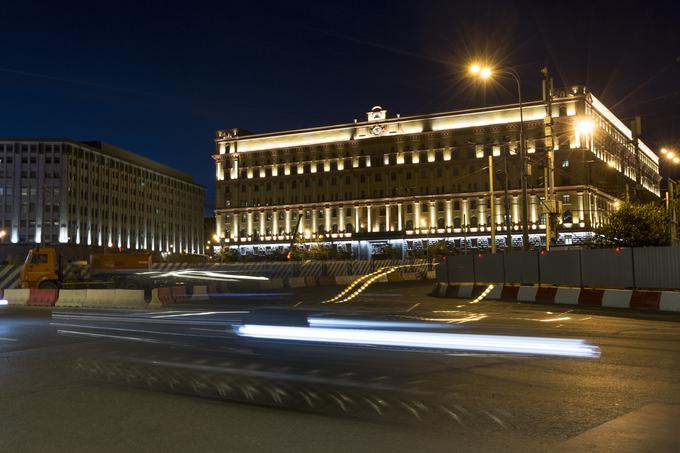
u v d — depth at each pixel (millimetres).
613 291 23422
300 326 13305
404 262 78125
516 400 7418
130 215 134500
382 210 130000
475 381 8594
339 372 9414
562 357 10648
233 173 142750
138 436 6047
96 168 123688
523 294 27875
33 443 5844
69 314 23250
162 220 147125
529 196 116375
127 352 11828
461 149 124000
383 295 36938
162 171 148500
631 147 137625
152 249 141875
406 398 7605
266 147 140875
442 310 23594
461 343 12383
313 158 136375
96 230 122500
